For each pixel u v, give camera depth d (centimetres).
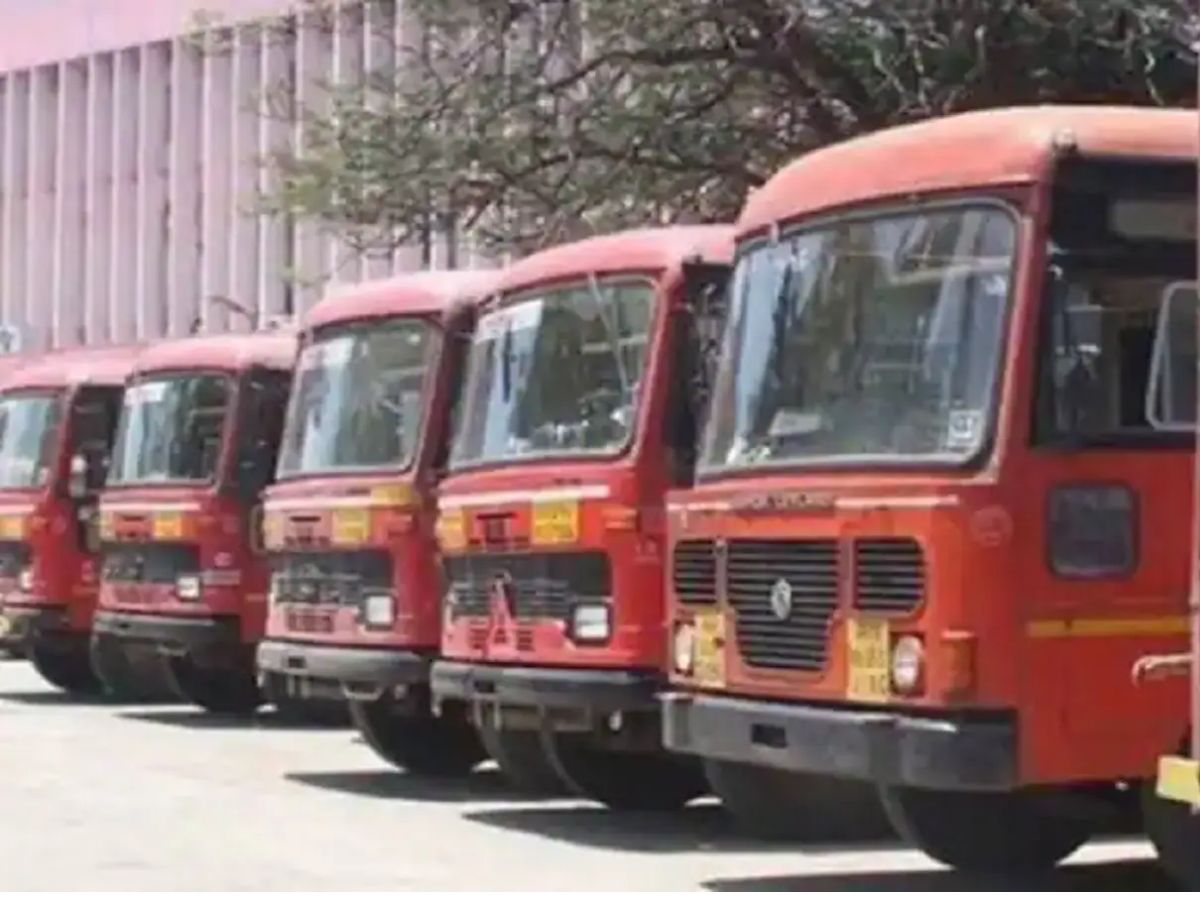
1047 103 2216
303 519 1608
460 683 1415
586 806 1520
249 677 2080
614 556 1308
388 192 2392
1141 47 2209
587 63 2359
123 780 1645
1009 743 1002
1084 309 1020
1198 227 1004
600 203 2386
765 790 1254
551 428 1370
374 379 1600
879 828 1293
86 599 2231
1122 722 1016
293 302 4150
